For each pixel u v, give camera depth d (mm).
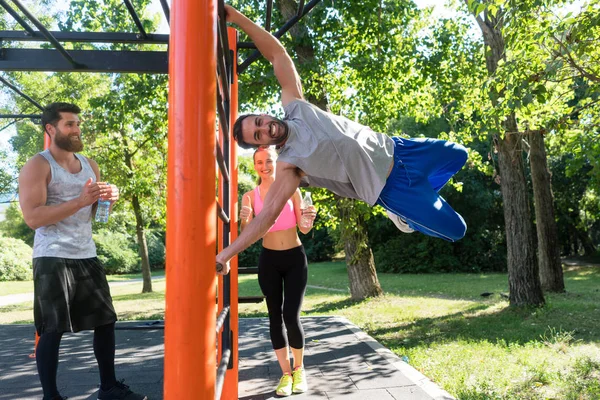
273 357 4863
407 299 11258
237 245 2002
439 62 10641
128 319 9656
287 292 3684
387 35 10211
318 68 9422
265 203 2203
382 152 2518
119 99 11242
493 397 3795
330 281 19500
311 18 9484
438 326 7809
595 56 5430
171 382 1031
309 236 34938
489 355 5414
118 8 10219
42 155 2996
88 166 3260
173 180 1060
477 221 24219
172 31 1079
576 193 24078
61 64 2795
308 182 2555
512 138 9438
